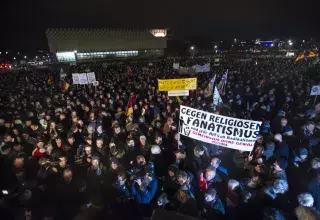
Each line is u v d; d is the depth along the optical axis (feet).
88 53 254.47
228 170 16.52
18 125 24.91
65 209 13.07
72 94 44.91
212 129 14.80
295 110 30.37
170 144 19.88
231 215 11.31
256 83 51.90
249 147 14.21
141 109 30.30
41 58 379.14
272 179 12.20
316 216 7.14
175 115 25.25
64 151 17.57
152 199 13.01
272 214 9.70
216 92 27.20
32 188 13.52
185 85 28.43
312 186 11.89
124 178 12.92
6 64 277.85
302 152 14.67
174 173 12.92
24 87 72.95
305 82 50.83
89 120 25.80
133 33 282.56
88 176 13.88
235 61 151.94
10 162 16.81
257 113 28.07
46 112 28.30
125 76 88.38
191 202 10.92
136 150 18.03
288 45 310.04
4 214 12.08
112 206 12.59
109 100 34.58
